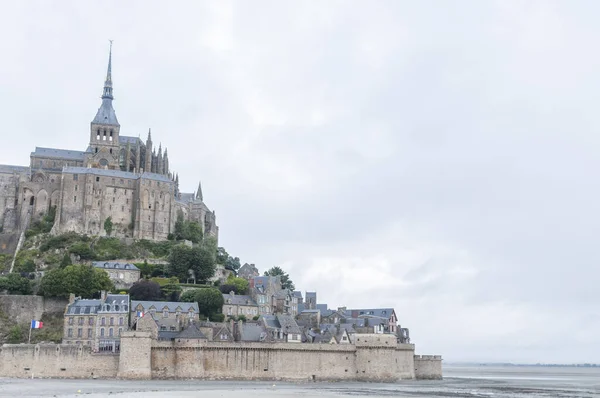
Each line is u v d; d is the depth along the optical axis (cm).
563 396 16738
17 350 17900
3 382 16112
